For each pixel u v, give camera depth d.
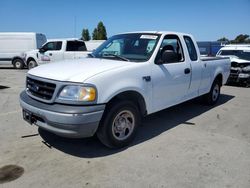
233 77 10.29
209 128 4.98
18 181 3.03
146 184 3.01
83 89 3.29
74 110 3.23
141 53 4.43
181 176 3.19
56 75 3.50
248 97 8.14
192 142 4.24
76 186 2.95
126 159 3.61
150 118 5.58
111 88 3.53
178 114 5.92
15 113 5.80
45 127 3.46
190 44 5.48
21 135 4.43
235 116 5.83
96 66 3.80
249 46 11.93
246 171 3.34
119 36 5.10
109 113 3.62
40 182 3.01
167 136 4.50
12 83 10.43
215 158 3.68
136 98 4.11
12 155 3.67
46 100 3.45
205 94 6.43
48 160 3.54
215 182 3.08
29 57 15.52
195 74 5.45
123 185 2.98
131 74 3.86
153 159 3.62
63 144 4.07
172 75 4.67
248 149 4.01
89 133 3.43
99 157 3.65
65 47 14.07
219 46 17.30
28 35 17.39
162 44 4.57
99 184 2.99
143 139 4.34
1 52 17.34
